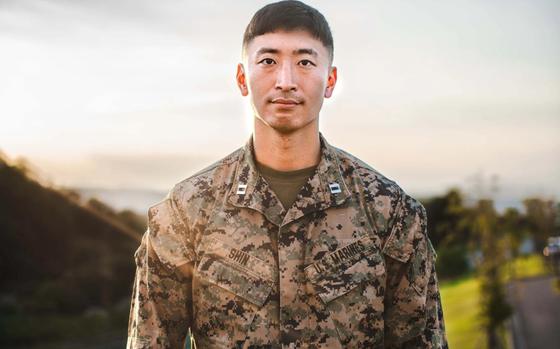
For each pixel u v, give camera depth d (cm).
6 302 3756
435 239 3131
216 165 215
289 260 202
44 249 4294
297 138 204
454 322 2786
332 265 203
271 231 205
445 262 4419
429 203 3247
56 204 4456
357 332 203
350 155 222
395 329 213
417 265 212
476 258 2448
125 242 4500
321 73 200
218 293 202
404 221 212
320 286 201
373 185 213
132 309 219
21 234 4269
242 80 214
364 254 206
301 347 199
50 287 3953
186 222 208
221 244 204
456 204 2520
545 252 3534
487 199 2433
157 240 208
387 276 212
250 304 200
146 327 207
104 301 4141
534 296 3284
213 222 206
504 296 2422
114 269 4272
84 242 4397
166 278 207
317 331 200
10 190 4328
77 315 3806
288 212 205
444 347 220
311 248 204
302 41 197
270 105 198
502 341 2430
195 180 212
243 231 205
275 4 203
